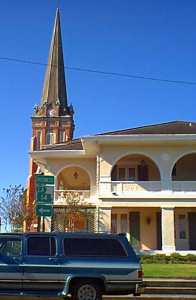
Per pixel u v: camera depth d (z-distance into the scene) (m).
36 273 10.64
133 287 10.67
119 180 28.89
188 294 13.66
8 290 10.59
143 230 27.81
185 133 26.78
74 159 29.62
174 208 26.73
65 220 25.80
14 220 36.12
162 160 26.64
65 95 82.75
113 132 27.58
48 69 83.62
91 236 11.16
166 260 21.80
